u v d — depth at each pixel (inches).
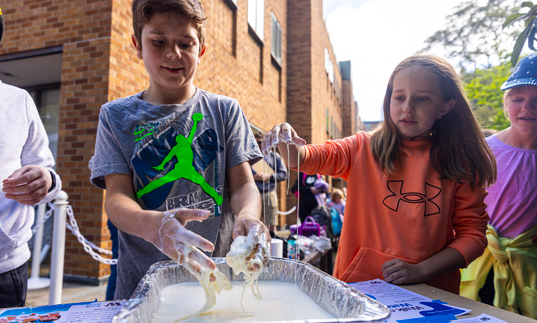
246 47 247.6
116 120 45.3
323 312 32.7
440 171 52.5
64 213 96.1
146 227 32.6
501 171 69.7
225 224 49.3
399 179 54.0
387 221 53.4
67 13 132.2
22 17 140.6
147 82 144.9
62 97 130.3
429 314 34.6
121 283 45.5
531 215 66.3
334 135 563.8
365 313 24.0
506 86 70.1
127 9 134.4
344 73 698.8
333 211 186.4
